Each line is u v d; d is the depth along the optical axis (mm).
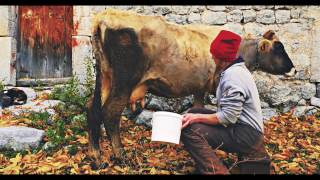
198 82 5277
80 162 4820
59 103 6207
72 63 6910
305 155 5102
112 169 4676
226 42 4277
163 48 5074
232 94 4098
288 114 6371
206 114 4250
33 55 7281
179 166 4727
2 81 6695
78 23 6828
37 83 7121
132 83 4891
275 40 5695
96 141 4828
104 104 4797
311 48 6609
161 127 4121
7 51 6914
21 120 5723
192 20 6652
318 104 6484
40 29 7305
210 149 4086
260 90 6453
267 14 6629
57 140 5281
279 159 4953
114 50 4816
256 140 4164
